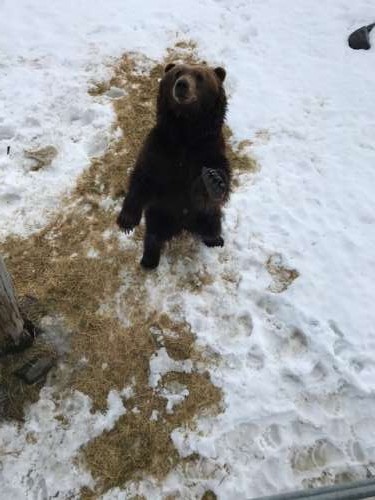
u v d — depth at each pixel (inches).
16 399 94.8
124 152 134.4
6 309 88.7
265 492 87.7
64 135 137.8
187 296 110.4
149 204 102.0
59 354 100.8
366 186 130.2
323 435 93.7
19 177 128.0
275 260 116.6
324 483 89.4
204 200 98.0
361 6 176.4
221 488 87.4
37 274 111.9
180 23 170.1
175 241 119.0
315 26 171.2
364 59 160.6
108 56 158.1
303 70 157.8
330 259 116.6
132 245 117.8
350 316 107.9
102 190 127.3
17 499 85.7
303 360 101.8
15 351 98.5
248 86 152.9
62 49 158.9
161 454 90.7
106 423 93.2
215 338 104.3
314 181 131.0
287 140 140.0
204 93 86.7
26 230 118.8
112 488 87.4
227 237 119.9
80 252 116.0
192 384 98.3
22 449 90.0
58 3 172.9
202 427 93.4
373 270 115.0
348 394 98.1
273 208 125.0
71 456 89.9
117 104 145.3
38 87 147.8
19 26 164.4
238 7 177.8
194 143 91.2
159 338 104.3
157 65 157.1
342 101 149.3
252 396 96.8
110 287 111.0
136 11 172.7
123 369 99.9
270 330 106.3
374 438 94.0
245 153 136.8
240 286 111.9
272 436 93.6
